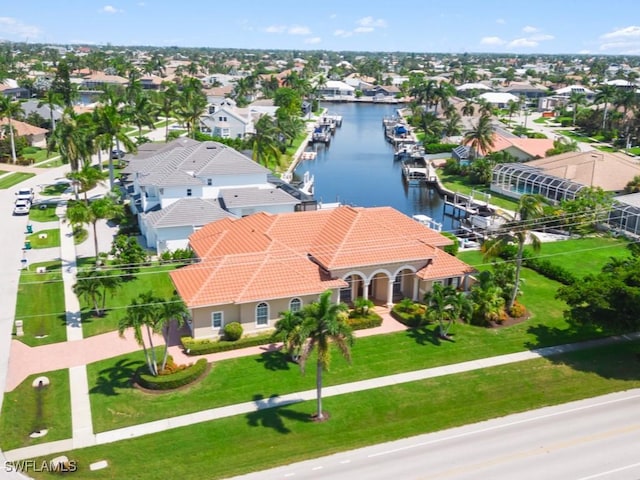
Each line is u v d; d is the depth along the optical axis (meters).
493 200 94.12
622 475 31.31
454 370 42.84
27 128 128.25
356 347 46.03
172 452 33.19
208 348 44.72
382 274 53.62
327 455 33.00
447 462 32.34
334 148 151.88
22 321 49.28
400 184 114.50
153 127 124.94
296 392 39.66
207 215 66.88
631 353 45.78
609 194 84.25
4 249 66.69
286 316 43.31
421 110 180.12
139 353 44.56
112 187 86.25
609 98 153.38
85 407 37.56
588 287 43.84
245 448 33.62
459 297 47.03
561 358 44.81
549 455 32.97
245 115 145.88
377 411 37.53
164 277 59.03
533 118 192.12
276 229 55.47
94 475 31.22
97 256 60.59
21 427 35.56
